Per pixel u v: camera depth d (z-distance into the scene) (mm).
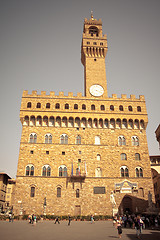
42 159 72062
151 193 71875
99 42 93000
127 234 36594
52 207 66938
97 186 70500
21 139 73875
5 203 123312
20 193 67625
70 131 76625
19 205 66375
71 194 68812
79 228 43812
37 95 79938
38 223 53969
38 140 74375
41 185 68938
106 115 79750
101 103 81312
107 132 77938
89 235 34344
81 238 31078
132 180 72750
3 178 113562
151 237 33719
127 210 69562
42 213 66000
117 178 72312
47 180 69625
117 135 77938
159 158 95188
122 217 56031
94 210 67625
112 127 79062
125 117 80250
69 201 67938
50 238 30516
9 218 62781
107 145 76188
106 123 79625
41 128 76000
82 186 69938
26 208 66312
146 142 78250
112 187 71062
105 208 68250
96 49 92000
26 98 79250
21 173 69875
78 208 67562
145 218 53375
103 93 84375
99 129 78125
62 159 72688
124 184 71875
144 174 74062
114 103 81812
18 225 48219
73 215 66500
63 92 81438
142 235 36031
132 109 81812
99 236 33594
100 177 71688
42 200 67375
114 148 76125
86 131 77250
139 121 80375
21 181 68875
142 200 70250
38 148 73250
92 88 84750
